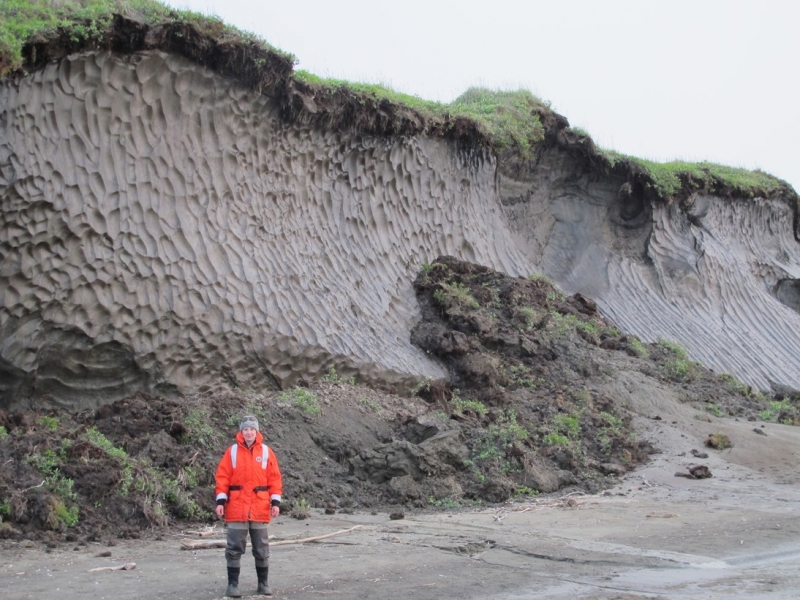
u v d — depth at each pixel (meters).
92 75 12.71
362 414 13.33
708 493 12.14
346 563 7.70
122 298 12.24
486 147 20.23
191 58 13.98
